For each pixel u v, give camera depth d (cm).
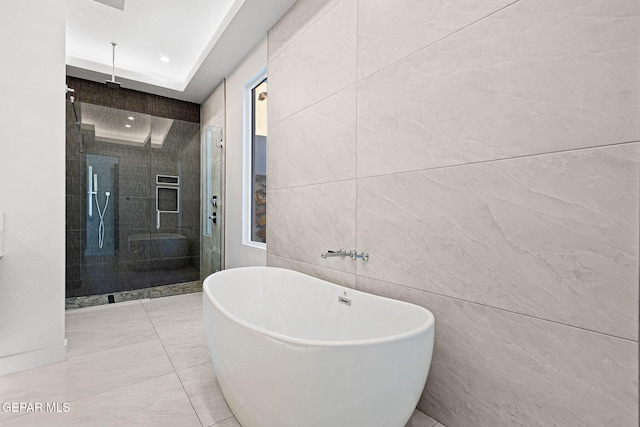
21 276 193
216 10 281
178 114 444
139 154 368
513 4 115
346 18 195
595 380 96
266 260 289
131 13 286
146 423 143
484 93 125
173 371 190
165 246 382
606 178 94
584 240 99
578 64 100
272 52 275
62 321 205
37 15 199
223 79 382
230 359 128
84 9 279
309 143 229
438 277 143
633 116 89
